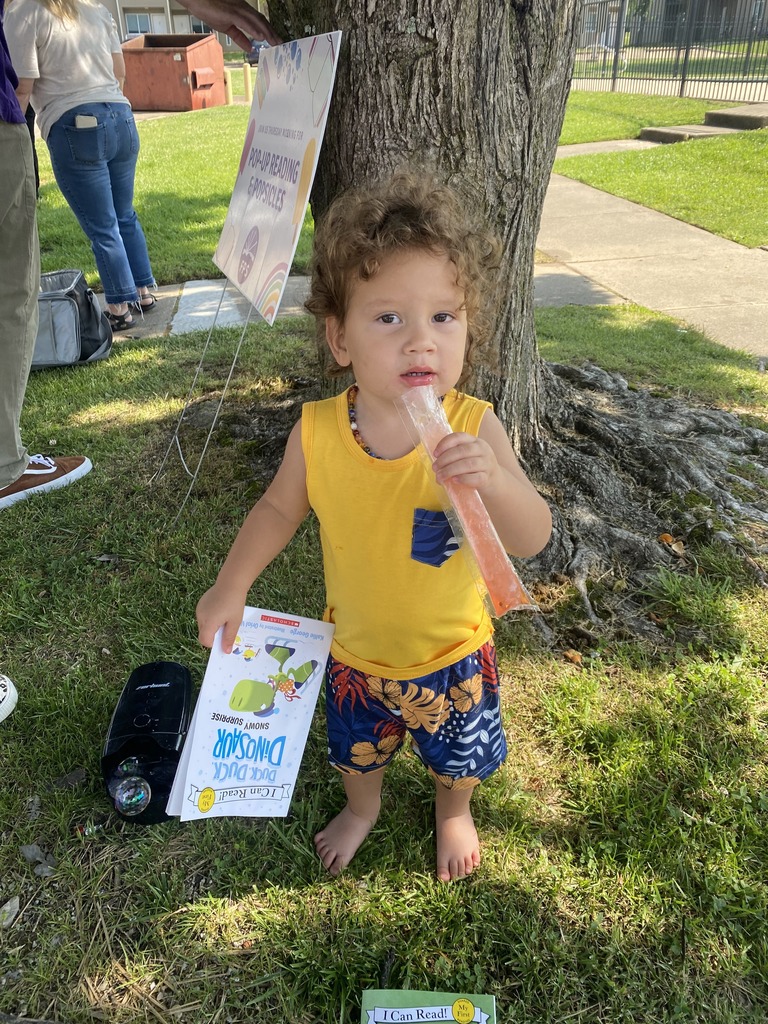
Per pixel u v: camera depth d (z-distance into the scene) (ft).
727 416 12.24
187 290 19.86
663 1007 5.14
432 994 5.18
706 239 23.58
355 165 7.78
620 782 6.56
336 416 4.94
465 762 5.55
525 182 8.15
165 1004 5.24
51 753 6.95
